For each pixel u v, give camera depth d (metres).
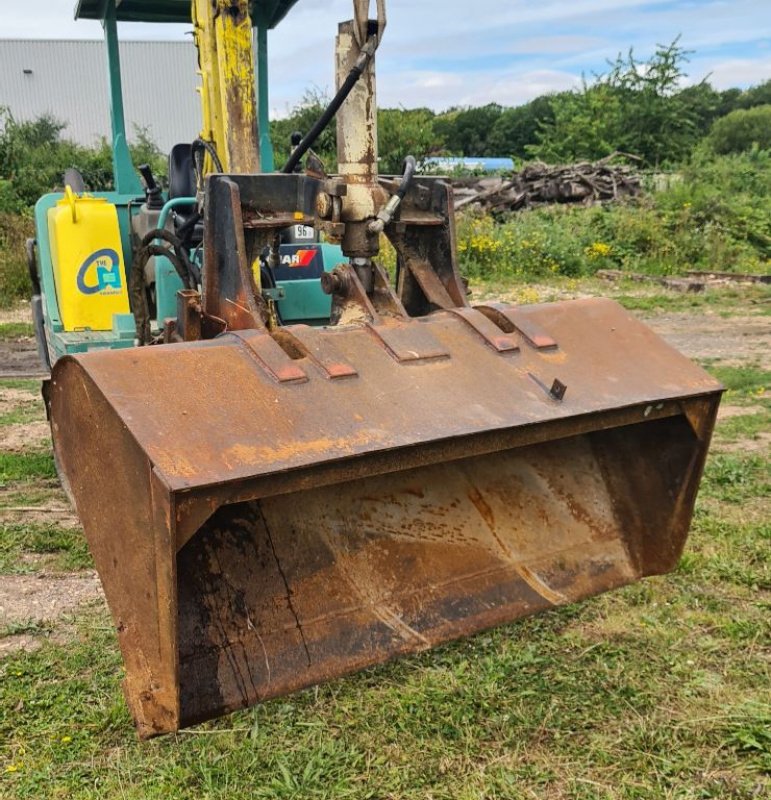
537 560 2.93
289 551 2.60
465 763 2.42
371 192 2.91
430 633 2.64
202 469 1.94
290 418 2.15
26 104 27.84
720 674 2.82
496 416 2.34
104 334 4.38
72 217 4.40
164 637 2.02
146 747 2.50
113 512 2.19
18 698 2.72
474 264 14.09
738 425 5.60
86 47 28.05
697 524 3.95
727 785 2.31
